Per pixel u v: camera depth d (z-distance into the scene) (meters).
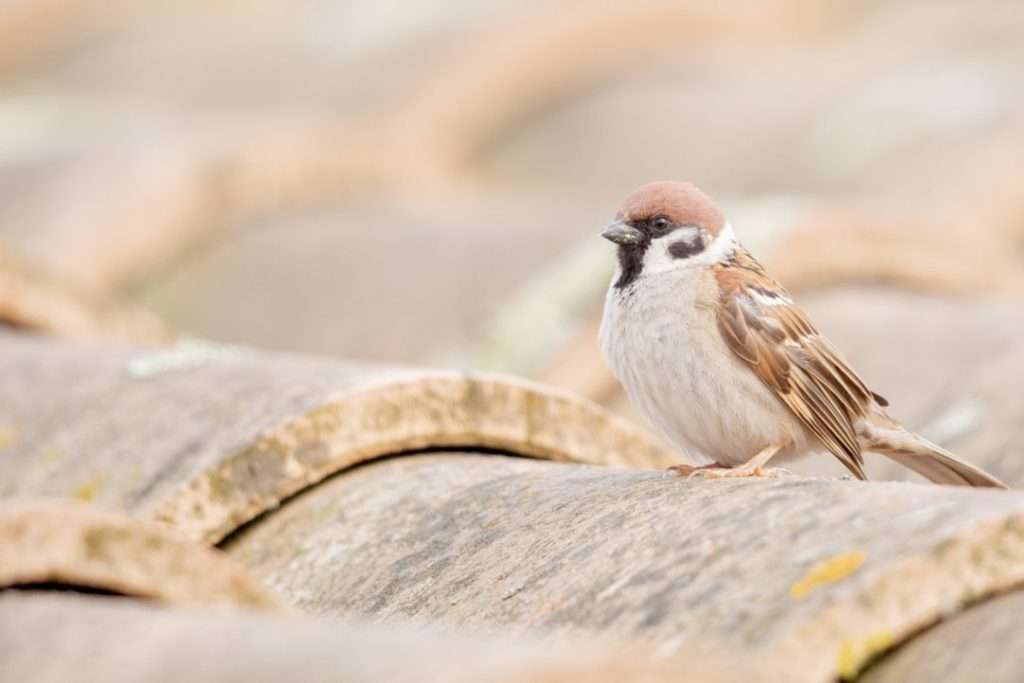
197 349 9.93
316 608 7.25
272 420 8.30
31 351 10.57
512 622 6.27
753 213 14.66
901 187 21.02
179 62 29.09
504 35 25.81
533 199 21.89
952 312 12.87
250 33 29.45
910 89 23.19
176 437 8.58
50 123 25.64
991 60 25.48
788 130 22.92
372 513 7.82
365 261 16.34
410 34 27.17
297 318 15.80
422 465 8.37
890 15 32.19
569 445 8.85
